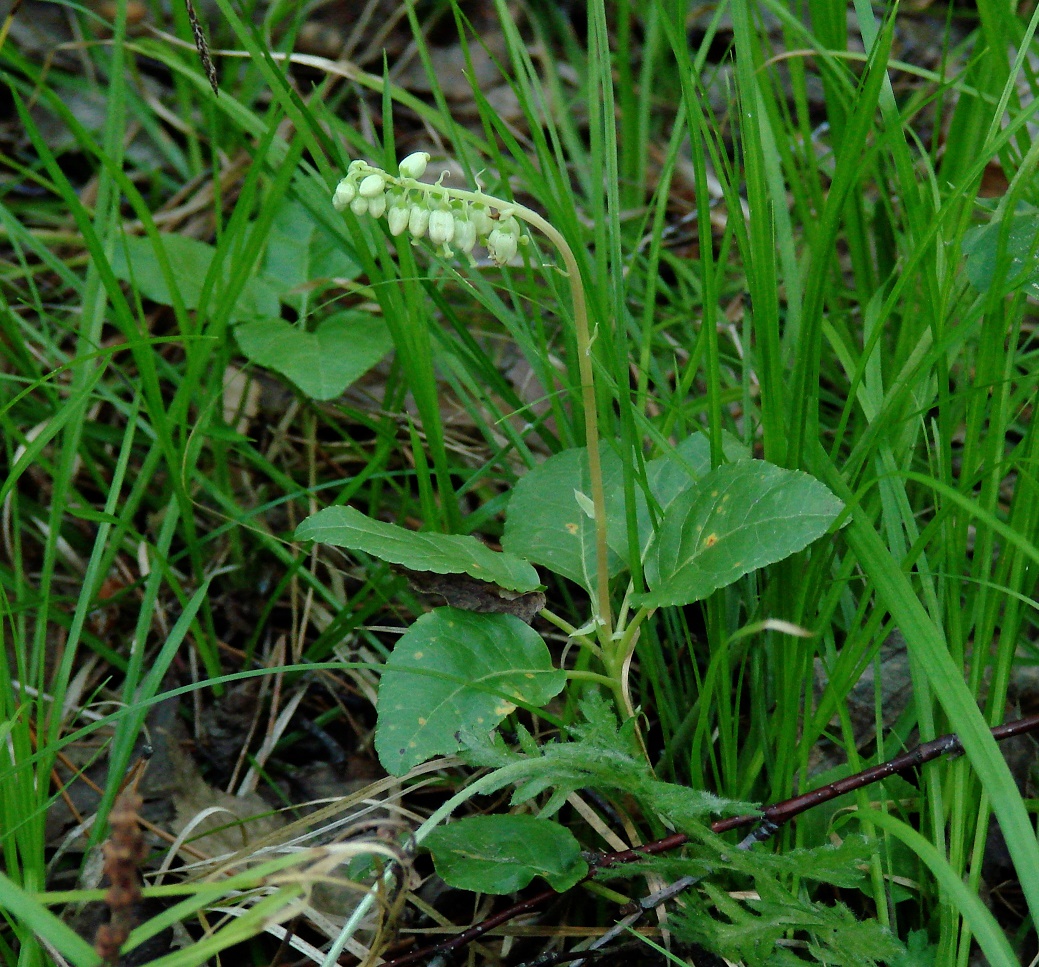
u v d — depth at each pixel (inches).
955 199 15.3
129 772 17.7
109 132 18.8
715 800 15.1
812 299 15.7
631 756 15.7
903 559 16.0
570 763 15.1
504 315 17.4
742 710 17.5
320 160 17.0
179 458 18.1
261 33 17.7
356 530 15.7
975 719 14.4
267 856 16.7
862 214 18.8
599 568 16.0
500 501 18.4
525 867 15.6
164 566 17.5
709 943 15.3
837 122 19.0
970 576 16.7
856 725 17.2
